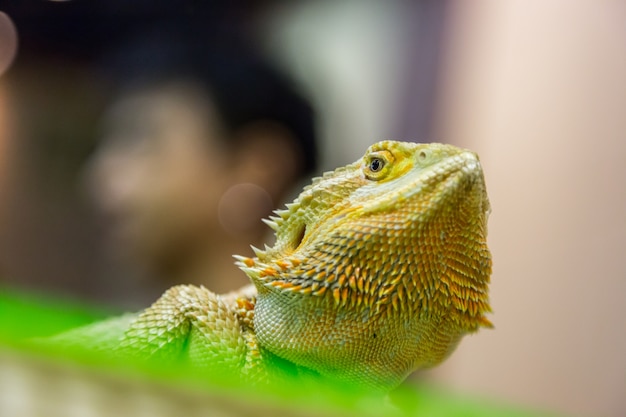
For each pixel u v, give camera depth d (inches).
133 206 14.9
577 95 18.9
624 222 19.2
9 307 7.1
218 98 14.8
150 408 6.9
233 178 15.2
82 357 6.8
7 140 19.9
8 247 19.9
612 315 19.8
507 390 20.8
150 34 15.9
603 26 18.3
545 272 20.1
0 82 19.3
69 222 19.6
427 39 20.1
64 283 19.6
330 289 9.4
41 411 6.8
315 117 16.0
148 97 14.9
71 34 17.9
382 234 9.3
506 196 19.9
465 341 21.0
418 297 9.4
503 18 19.2
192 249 15.4
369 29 20.4
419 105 20.3
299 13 19.4
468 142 19.9
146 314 10.2
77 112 19.5
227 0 16.0
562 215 19.7
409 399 7.9
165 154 14.7
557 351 20.5
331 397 7.3
